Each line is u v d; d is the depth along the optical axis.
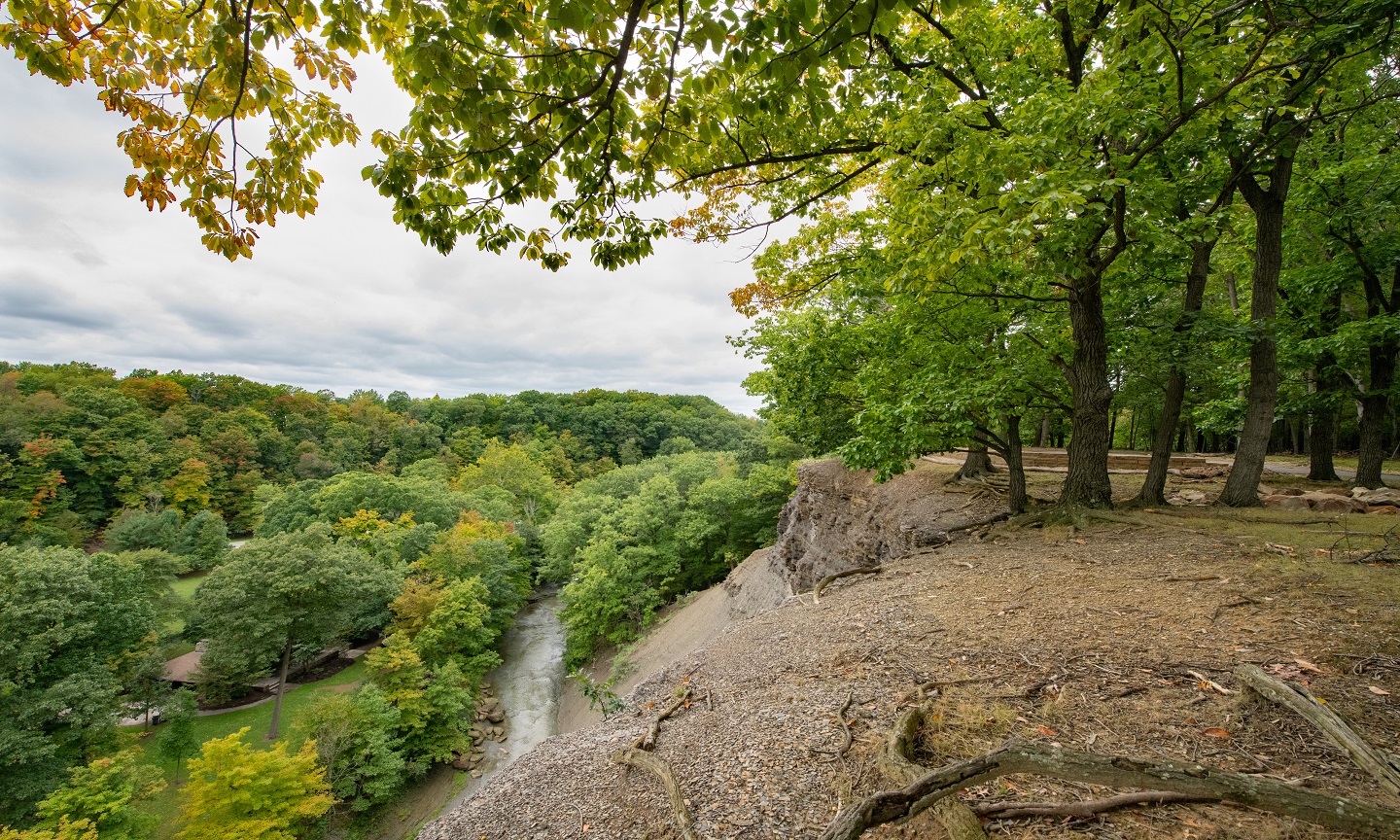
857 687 5.05
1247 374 11.46
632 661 22.44
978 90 8.02
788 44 2.54
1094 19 7.55
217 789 12.39
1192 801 2.76
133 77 2.68
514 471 63.47
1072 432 9.25
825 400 14.20
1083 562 7.24
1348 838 2.38
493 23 2.41
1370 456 10.34
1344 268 10.18
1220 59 5.72
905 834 2.99
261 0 2.47
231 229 3.10
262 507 48.31
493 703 22.03
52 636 15.59
